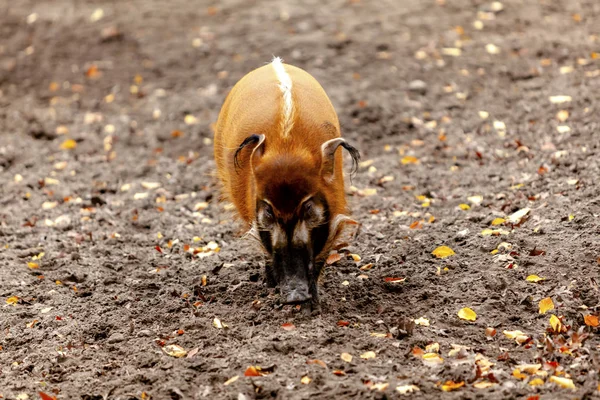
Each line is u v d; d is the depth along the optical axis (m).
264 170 7.20
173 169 12.78
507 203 10.05
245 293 8.59
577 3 17.66
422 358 7.05
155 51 17.31
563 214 9.37
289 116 7.55
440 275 8.59
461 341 7.36
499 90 14.12
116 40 17.86
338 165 7.78
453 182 11.22
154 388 6.95
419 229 9.81
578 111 12.55
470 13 17.72
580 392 6.34
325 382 6.72
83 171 12.91
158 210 11.30
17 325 8.32
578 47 15.27
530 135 12.18
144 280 9.14
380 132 13.38
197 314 8.20
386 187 11.42
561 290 7.86
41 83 16.48
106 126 14.55
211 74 16.23
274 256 7.26
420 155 12.40
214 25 18.28
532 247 8.77
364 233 9.89
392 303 8.16
